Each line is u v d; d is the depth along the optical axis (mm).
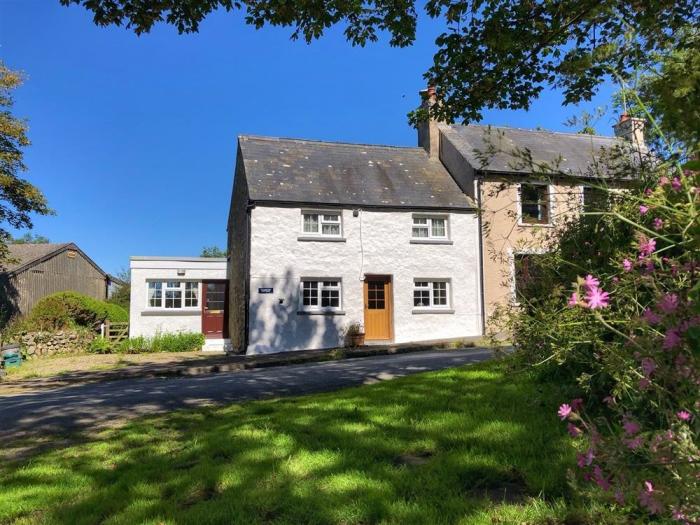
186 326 21844
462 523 3354
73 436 6730
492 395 6398
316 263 17453
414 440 5062
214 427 6293
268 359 14867
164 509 3938
